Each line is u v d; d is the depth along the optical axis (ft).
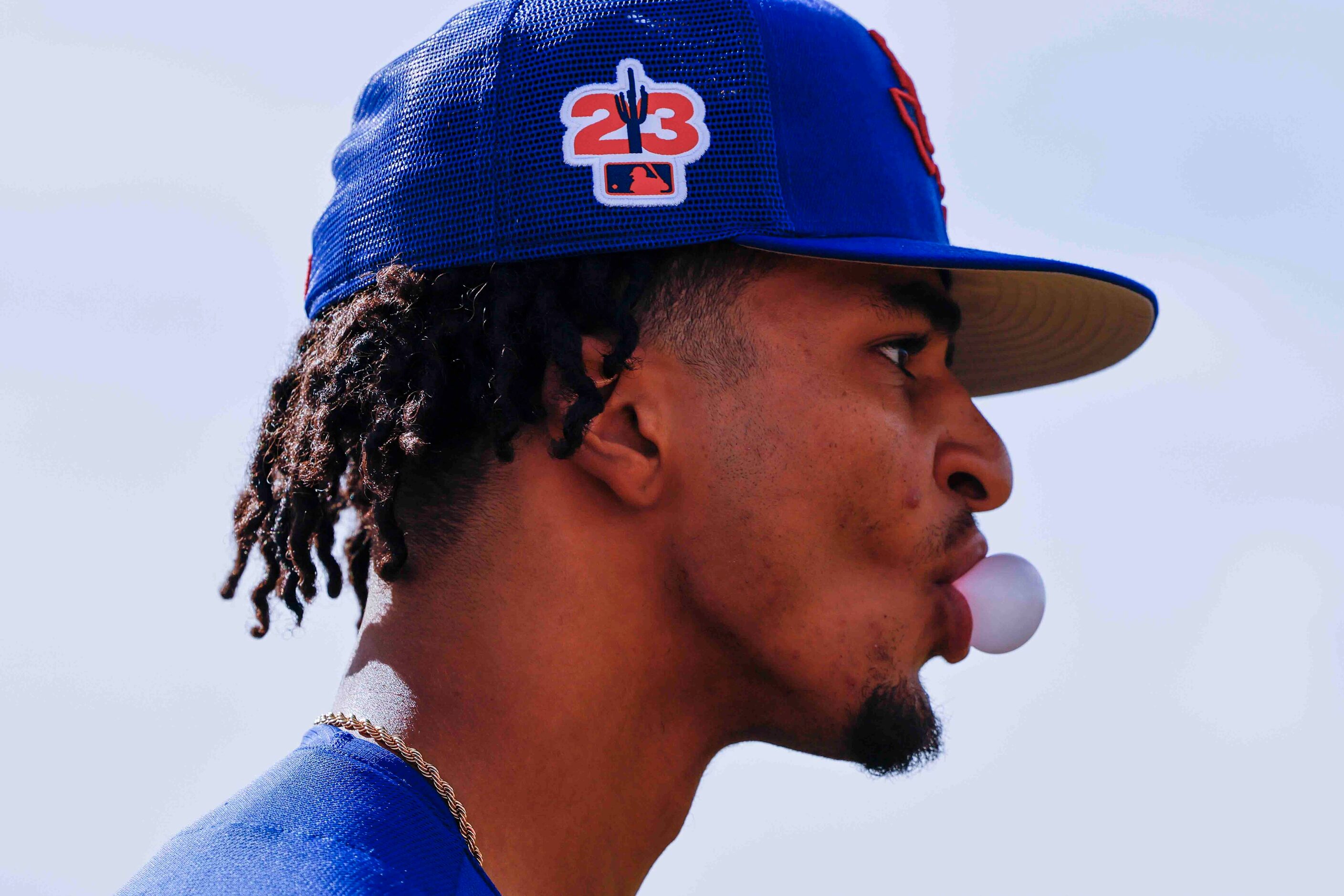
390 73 11.75
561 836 10.29
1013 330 14.05
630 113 10.74
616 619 10.55
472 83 11.00
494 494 10.54
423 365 10.62
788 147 10.99
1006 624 11.37
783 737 11.28
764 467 10.64
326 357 11.07
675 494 10.64
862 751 10.95
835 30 11.67
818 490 10.73
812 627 10.74
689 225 10.66
